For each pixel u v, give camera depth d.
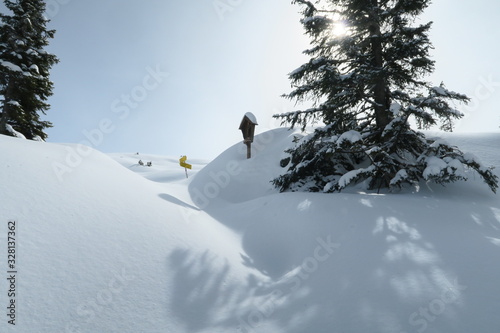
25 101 13.24
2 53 12.44
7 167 4.18
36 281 2.61
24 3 13.38
